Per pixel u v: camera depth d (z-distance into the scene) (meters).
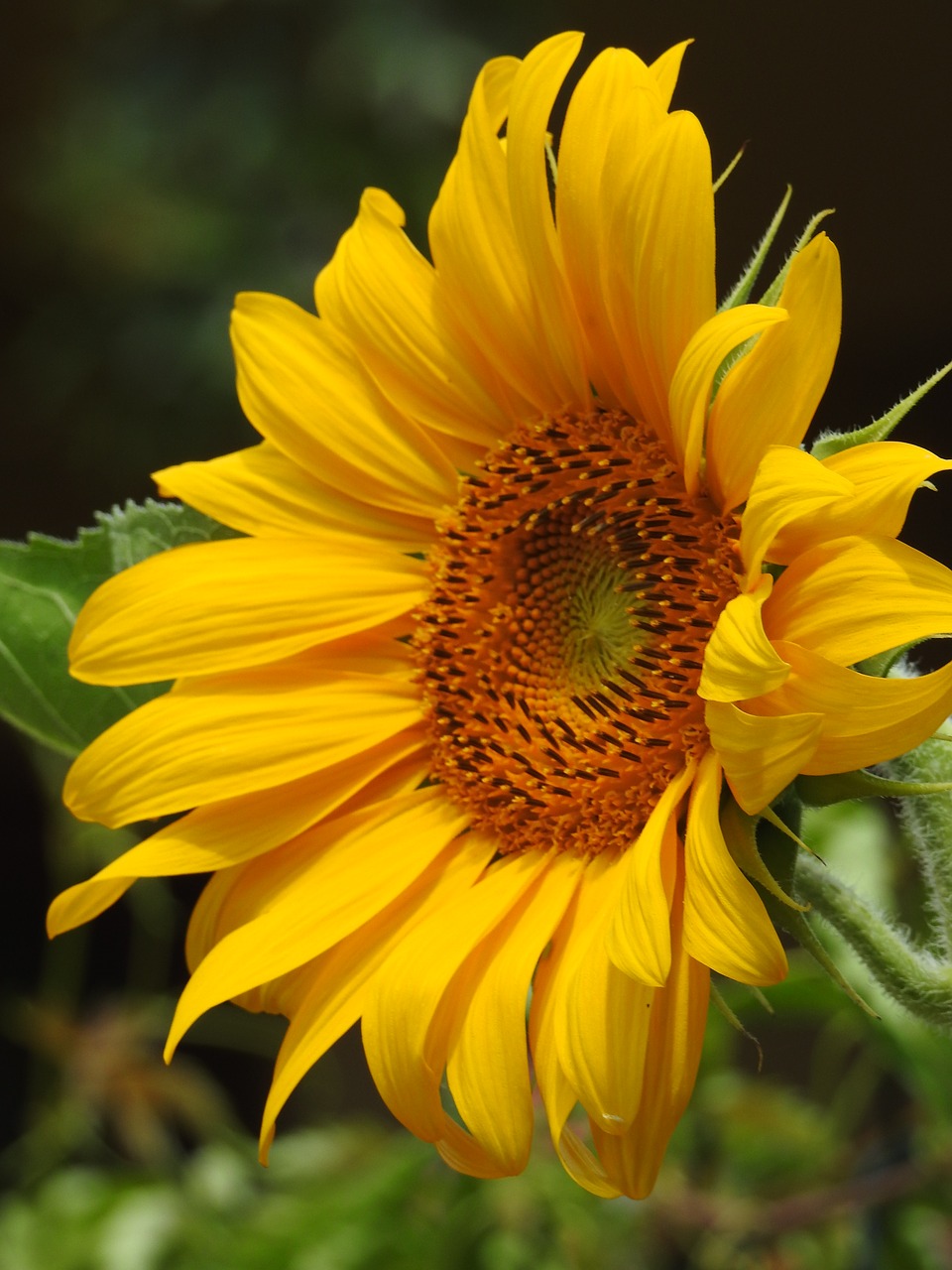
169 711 0.51
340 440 0.52
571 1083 0.45
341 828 0.51
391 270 0.52
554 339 0.50
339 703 0.52
